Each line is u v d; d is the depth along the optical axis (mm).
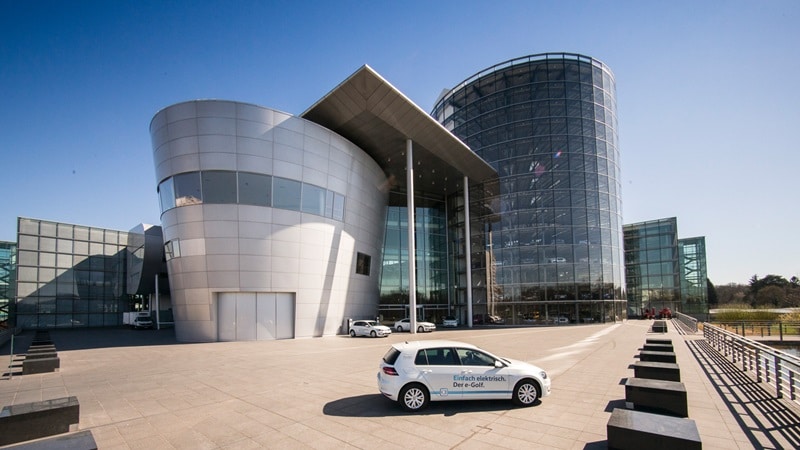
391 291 46406
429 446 6484
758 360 10945
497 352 18594
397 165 42844
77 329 48219
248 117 27484
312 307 29500
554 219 45906
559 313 44438
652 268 63594
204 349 22078
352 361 16391
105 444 6875
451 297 52062
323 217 30781
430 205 53188
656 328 31500
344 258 32906
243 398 10039
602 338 26484
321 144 31109
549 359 16188
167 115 27406
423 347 8859
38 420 7102
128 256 57531
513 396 8781
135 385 12062
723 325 33969
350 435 7070
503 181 48906
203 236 26625
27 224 48594
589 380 11750
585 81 48906
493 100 51125
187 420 8219
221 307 26953
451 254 53062
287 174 28688
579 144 47062
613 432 5340
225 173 26766
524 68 49781
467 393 8617
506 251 47625
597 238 45719
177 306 27609
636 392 7930
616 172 49781
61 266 51031
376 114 32531
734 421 7598
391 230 48344
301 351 20344
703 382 11305
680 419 5609
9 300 50688
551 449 6297
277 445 6684
